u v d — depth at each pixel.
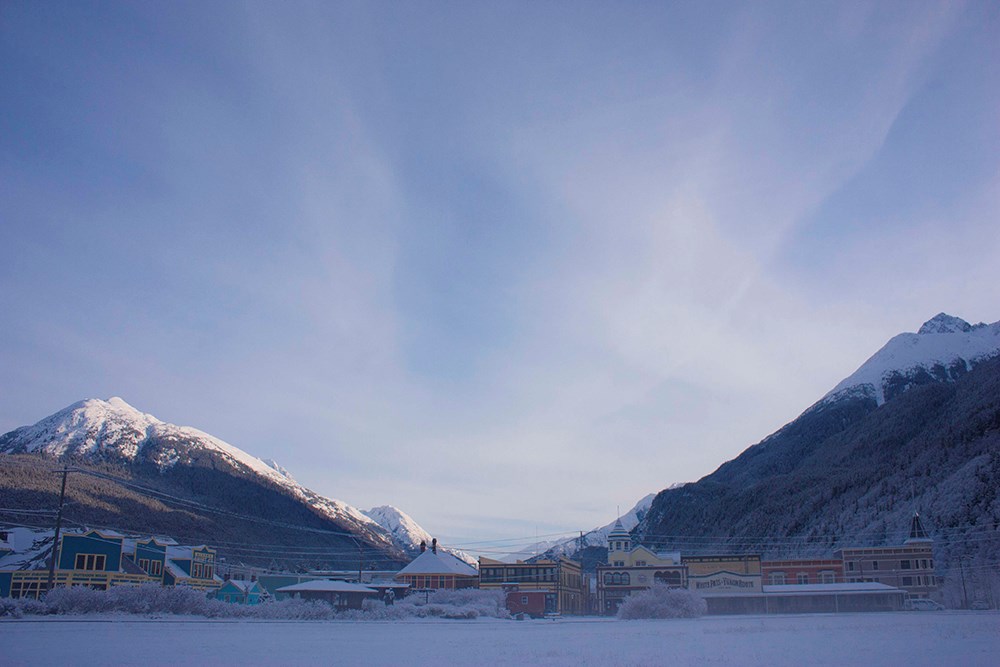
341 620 85.56
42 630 54.59
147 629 58.56
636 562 157.75
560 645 50.94
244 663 36.78
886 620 90.50
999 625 73.06
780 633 65.25
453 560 172.00
